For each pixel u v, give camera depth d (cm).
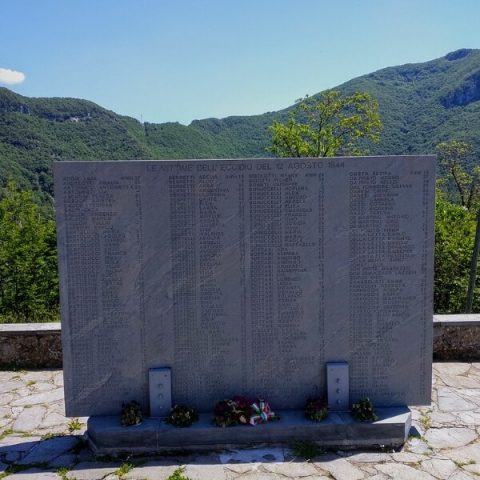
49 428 590
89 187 550
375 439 539
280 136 2641
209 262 566
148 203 556
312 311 575
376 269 571
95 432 529
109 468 501
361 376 583
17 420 610
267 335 577
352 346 580
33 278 1404
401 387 586
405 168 559
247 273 569
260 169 559
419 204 564
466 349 800
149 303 566
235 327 574
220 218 561
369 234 567
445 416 608
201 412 579
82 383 571
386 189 562
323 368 582
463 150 2780
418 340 580
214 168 557
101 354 569
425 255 570
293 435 540
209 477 480
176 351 573
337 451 533
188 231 561
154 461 514
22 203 1725
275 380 582
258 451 528
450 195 2853
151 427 536
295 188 561
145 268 562
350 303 575
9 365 782
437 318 804
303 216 565
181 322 571
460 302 1370
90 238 555
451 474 482
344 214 565
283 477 479
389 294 574
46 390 698
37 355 784
